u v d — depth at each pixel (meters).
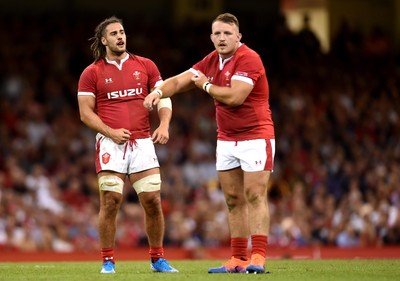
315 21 107.94
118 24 30.22
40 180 62.81
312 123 86.31
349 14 107.94
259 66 29.23
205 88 29.27
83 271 31.12
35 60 81.81
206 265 35.94
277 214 66.38
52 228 59.59
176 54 91.94
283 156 81.12
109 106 30.25
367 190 74.94
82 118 30.20
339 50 102.19
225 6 103.25
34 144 71.06
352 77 98.25
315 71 97.25
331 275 27.86
